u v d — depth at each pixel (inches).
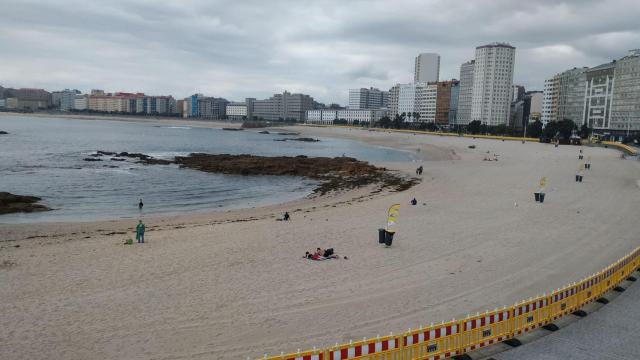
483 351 669.3
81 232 1601.9
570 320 780.0
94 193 2554.1
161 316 821.9
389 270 1096.8
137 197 2477.9
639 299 874.1
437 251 1270.9
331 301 895.7
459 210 1910.7
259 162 3941.9
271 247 1307.8
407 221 1680.6
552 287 979.3
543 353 663.1
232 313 836.0
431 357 632.4
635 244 1349.7
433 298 912.3
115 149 5457.7
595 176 3127.5
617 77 7716.5
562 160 4382.4
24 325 780.6
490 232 1505.9
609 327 752.3
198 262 1157.7
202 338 734.5
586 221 1685.5
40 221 1862.7
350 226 1598.2
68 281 1008.9
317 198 2511.1
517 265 1141.7
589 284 842.2
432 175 3270.2
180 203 2353.6
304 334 747.4
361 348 576.1
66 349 697.0
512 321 711.7
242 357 670.5
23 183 2800.2
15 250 1272.1
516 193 2394.2
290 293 940.0
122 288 966.4
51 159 4047.7
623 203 2081.7
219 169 3629.4
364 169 3656.5
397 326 776.9
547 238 1424.7
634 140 6422.2
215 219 1876.2
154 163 3939.5
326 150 6353.3
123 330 764.0
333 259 1185.4
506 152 5442.9
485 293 941.8
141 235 1366.9
